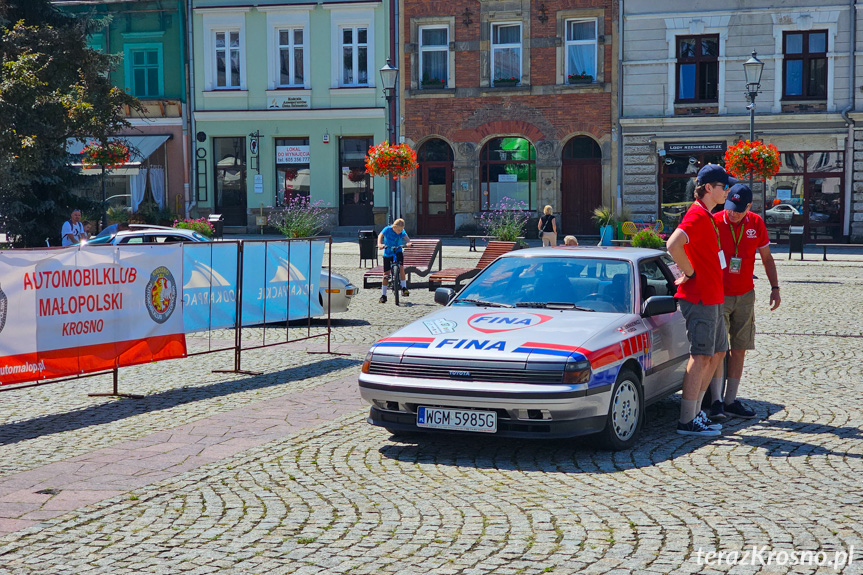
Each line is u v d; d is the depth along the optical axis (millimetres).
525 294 8172
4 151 23938
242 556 5031
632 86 34906
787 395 9492
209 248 10664
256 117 37906
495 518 5637
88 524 5605
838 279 22516
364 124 37375
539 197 36094
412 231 37281
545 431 6859
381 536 5332
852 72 32969
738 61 33875
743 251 8305
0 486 6422
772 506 5797
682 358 8578
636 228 29219
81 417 8789
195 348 13180
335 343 13508
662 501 5941
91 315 9133
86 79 25906
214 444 7621
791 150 33625
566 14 35281
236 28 38031
